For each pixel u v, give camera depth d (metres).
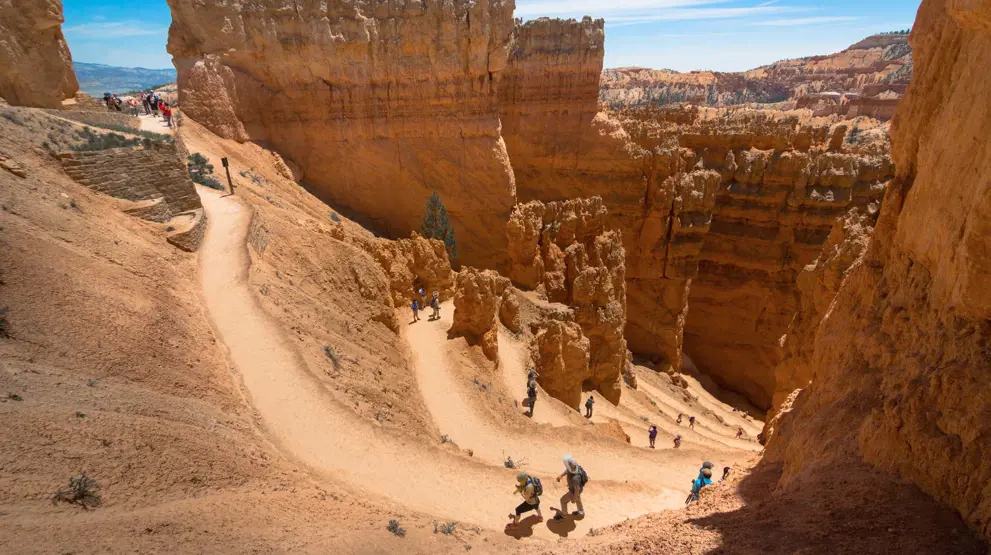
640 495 19.83
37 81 35.91
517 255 46.88
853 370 13.10
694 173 56.16
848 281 17.19
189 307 21.50
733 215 58.00
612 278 49.66
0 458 9.34
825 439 11.64
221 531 9.60
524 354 36.41
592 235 50.50
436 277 40.88
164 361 16.80
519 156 57.19
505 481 18.28
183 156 35.16
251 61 45.66
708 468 17.00
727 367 62.59
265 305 22.77
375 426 18.52
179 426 13.44
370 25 46.62
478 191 50.69
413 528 12.96
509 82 55.12
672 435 35.94
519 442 23.98
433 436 22.00
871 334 13.16
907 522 8.12
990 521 7.38
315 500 12.84
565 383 38.59
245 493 11.81
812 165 53.66
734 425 49.50
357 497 14.57
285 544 9.84
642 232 57.31
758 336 59.78
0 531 7.62
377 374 24.45
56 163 23.38
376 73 48.00
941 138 11.67
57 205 20.89
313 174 49.31
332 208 48.25
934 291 10.76
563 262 47.78
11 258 16.05
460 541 13.04
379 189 50.47
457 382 28.42
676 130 58.69
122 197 25.47
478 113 49.53
